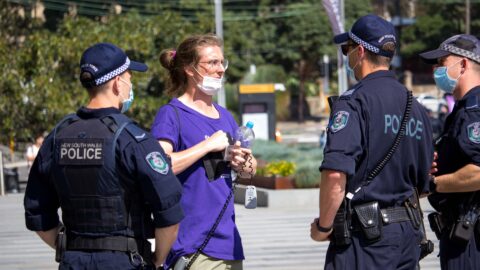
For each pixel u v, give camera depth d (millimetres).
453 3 71125
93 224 4762
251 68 61000
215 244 5727
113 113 4852
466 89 6211
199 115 5961
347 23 64500
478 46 6227
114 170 4723
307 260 11188
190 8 56312
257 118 30719
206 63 5926
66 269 4797
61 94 22641
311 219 15133
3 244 13016
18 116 22625
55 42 23141
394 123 5285
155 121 5910
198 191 5754
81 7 57938
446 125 6242
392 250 5250
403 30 73375
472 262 6109
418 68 76125
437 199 6305
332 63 70750
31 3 40469
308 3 65812
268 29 65438
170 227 4785
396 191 5332
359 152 5168
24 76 23000
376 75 5395
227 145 5793
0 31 29938
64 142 4820
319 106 72312
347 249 5289
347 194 5258
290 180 17672
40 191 5020
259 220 15172
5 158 27484
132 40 24031
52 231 5074
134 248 4781
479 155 5879
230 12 64812
